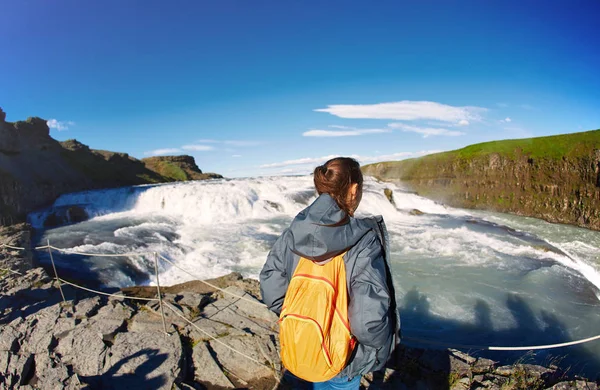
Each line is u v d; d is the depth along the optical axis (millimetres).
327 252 1902
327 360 1941
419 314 10422
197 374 5039
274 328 6156
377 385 4578
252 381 4887
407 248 16375
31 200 25328
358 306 1891
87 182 34781
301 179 30672
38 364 5199
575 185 22766
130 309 6793
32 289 8195
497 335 9305
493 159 28406
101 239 17172
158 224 20969
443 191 31453
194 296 7441
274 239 17516
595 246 17609
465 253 15508
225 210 23312
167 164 53781
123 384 4688
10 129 29281
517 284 12266
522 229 21672
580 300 11125
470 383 4562
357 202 2236
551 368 4828
